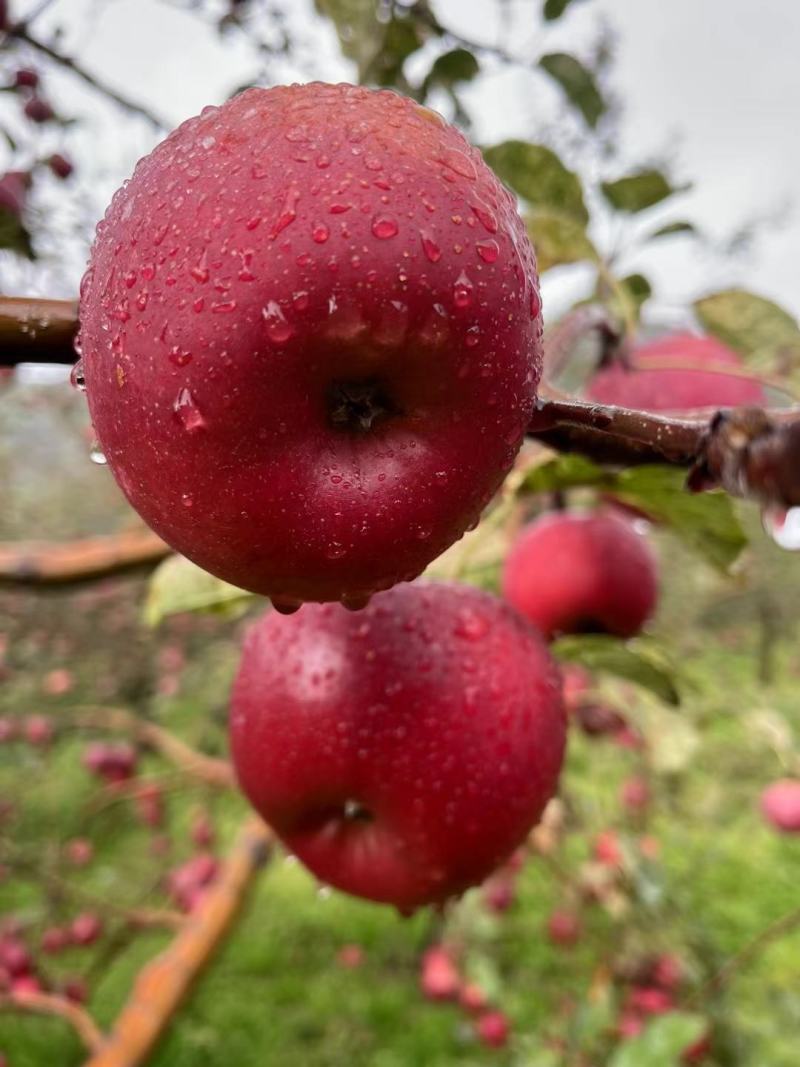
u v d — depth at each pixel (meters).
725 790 0.77
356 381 0.13
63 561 0.35
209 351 0.12
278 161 0.12
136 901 0.83
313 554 0.13
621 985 0.60
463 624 0.20
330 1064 0.84
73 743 1.10
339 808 0.21
